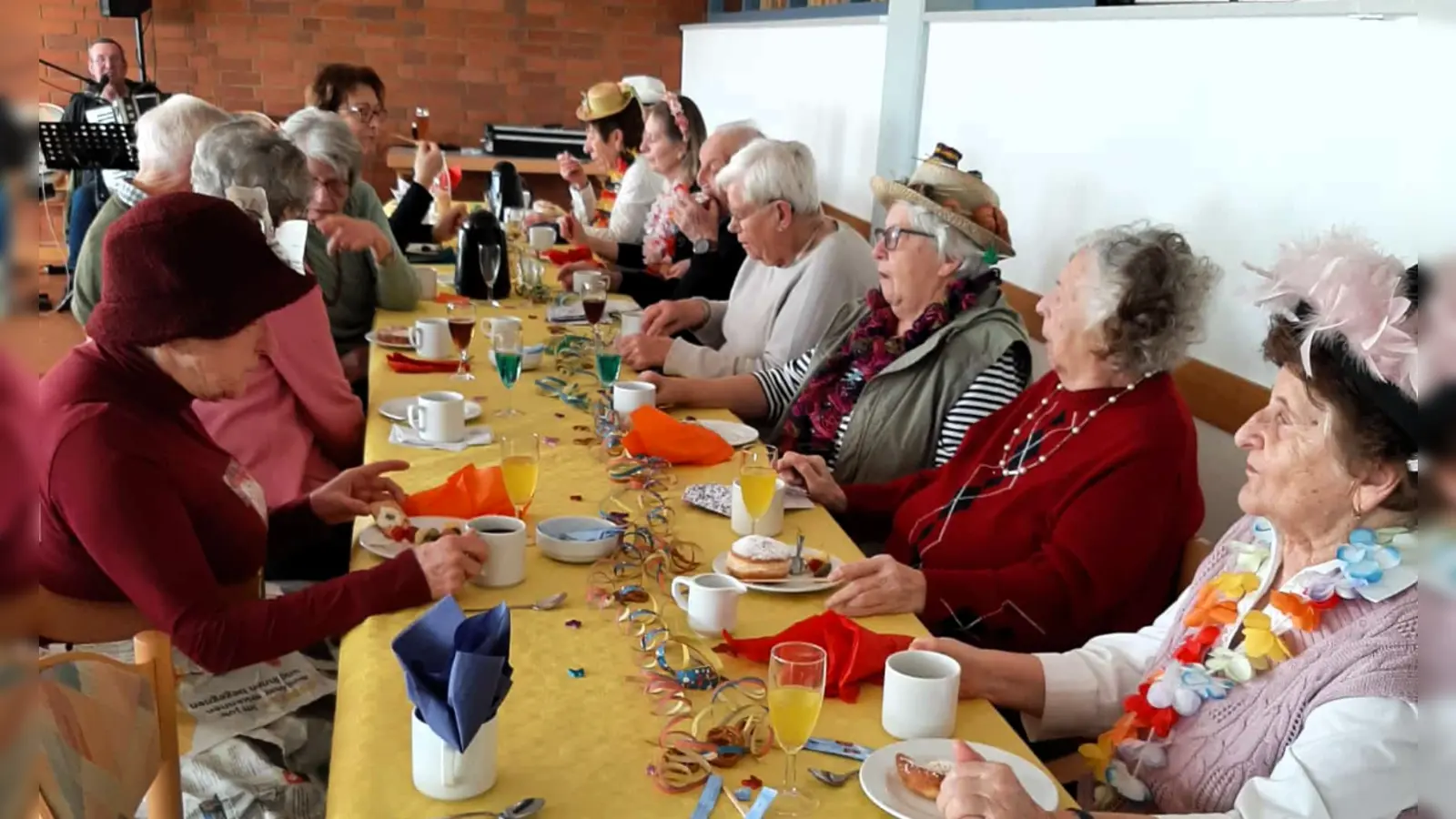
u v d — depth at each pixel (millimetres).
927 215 2451
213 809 1480
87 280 2875
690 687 1317
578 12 8078
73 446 1479
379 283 3346
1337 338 1188
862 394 2525
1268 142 2240
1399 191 1889
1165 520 1849
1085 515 1841
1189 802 1296
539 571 1641
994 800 1040
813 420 2641
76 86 7406
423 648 1119
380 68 7895
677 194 4539
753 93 6453
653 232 4727
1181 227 2520
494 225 3715
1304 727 1187
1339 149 2041
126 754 1194
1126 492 1836
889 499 2320
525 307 3637
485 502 1793
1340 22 2035
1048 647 1836
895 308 2592
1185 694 1314
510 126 7832
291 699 1670
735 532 1835
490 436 2260
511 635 1408
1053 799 1122
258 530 1746
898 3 4066
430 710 1067
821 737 1246
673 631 1476
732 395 2748
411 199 4539
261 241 1594
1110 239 1947
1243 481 2312
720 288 3842
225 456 1742
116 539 1468
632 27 8188
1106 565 1811
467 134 8133
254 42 7648
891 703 1260
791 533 1878
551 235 4520
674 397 2641
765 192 2998
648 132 4754
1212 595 1412
